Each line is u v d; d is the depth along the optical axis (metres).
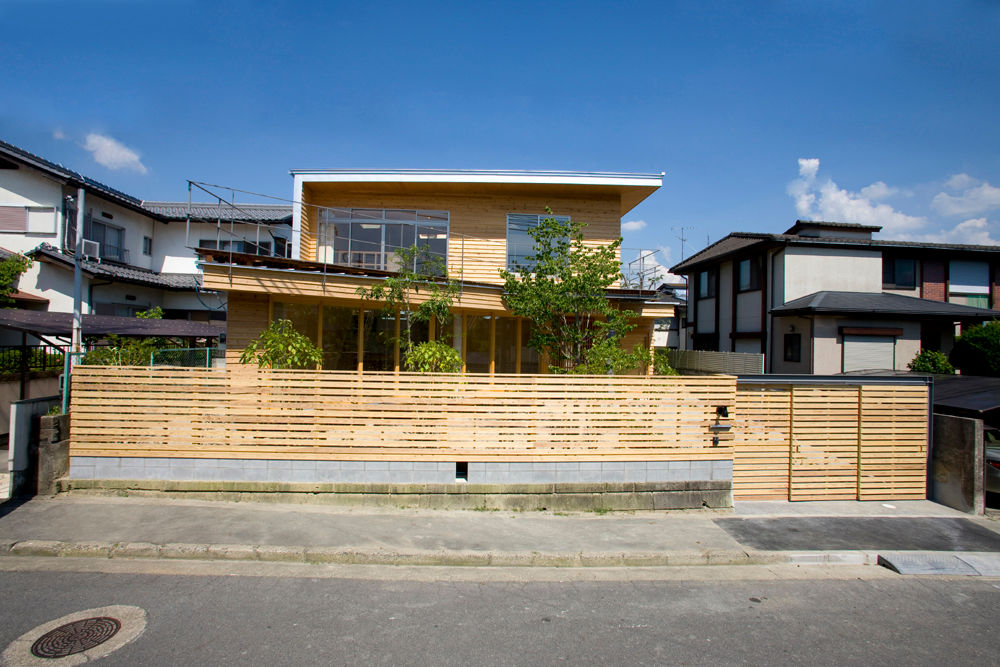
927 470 8.42
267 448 6.82
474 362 12.04
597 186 13.21
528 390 7.18
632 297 12.57
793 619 4.66
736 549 6.13
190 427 6.76
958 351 15.91
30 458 6.61
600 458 7.32
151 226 20.78
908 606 5.02
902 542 6.58
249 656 3.65
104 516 6.04
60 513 6.08
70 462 6.71
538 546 5.93
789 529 6.89
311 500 6.85
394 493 6.96
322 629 4.08
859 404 8.32
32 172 16.19
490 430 7.12
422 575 5.26
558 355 10.93
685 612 4.70
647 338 13.60
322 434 6.89
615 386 7.34
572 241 12.64
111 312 17.58
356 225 13.26
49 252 15.12
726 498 7.64
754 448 8.09
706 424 7.59
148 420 6.72
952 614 4.88
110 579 4.80
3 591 4.50
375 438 6.96
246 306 10.34
